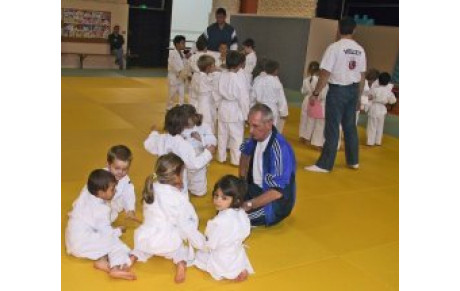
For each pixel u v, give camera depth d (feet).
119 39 45.73
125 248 10.61
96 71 43.57
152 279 10.13
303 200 15.62
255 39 44.39
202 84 20.65
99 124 23.25
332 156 18.67
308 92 21.91
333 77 17.85
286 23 41.09
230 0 50.06
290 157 12.32
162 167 10.11
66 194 14.17
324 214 14.60
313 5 46.78
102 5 45.32
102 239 10.37
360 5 45.50
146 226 10.19
